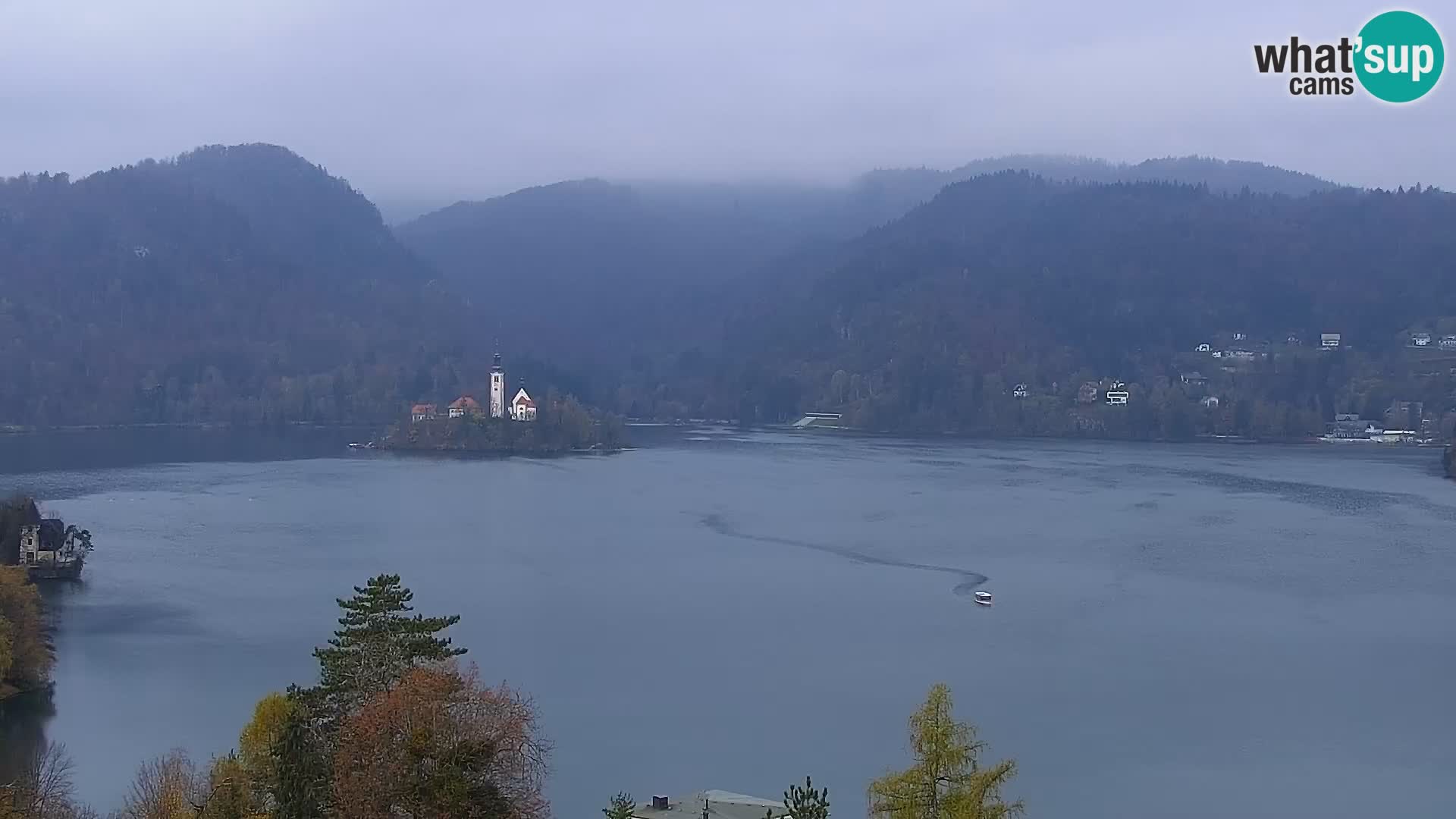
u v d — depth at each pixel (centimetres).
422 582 18075
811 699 12569
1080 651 14500
